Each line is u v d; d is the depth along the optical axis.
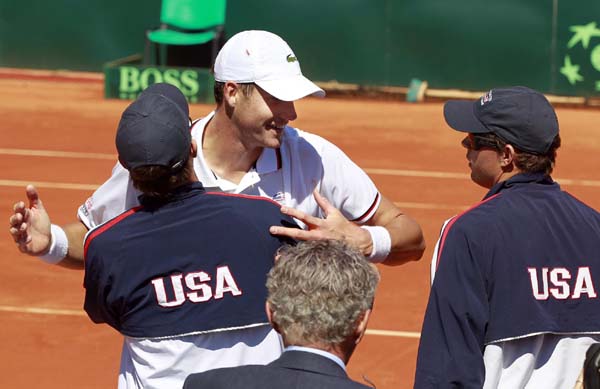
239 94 11.56
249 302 9.81
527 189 11.20
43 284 26.97
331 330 8.08
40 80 65.75
